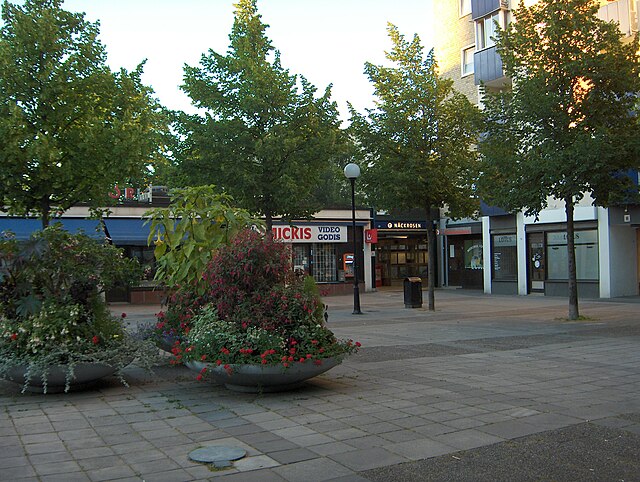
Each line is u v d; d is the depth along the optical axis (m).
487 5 27.11
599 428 5.84
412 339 12.60
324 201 40.03
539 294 25.33
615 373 8.63
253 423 6.11
